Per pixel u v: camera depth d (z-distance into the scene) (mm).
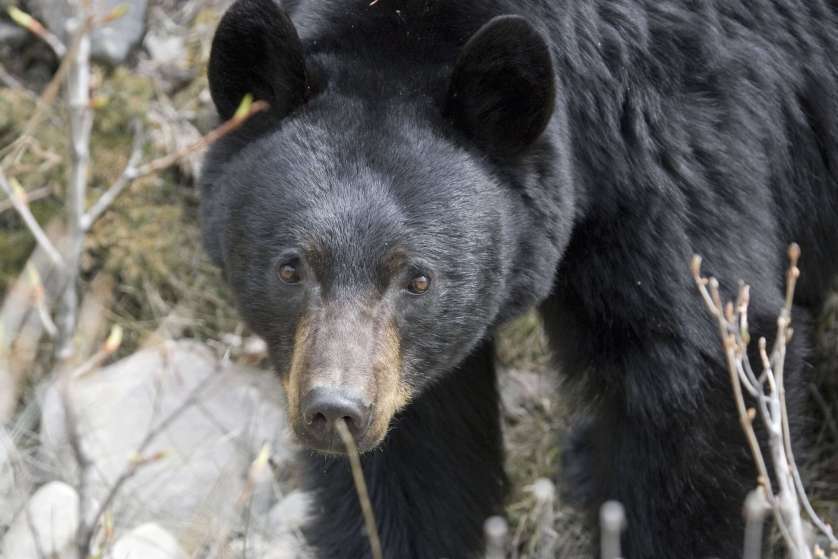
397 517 9203
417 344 7520
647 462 8570
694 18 8617
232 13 7570
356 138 7520
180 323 12062
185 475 10594
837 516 10883
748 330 8406
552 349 9109
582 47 8297
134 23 12906
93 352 11664
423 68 7910
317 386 6938
